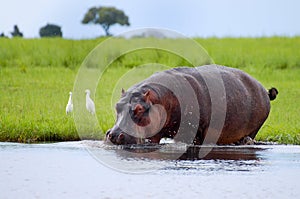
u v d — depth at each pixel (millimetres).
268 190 20281
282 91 51250
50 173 22469
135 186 20656
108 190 20094
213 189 20344
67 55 64875
